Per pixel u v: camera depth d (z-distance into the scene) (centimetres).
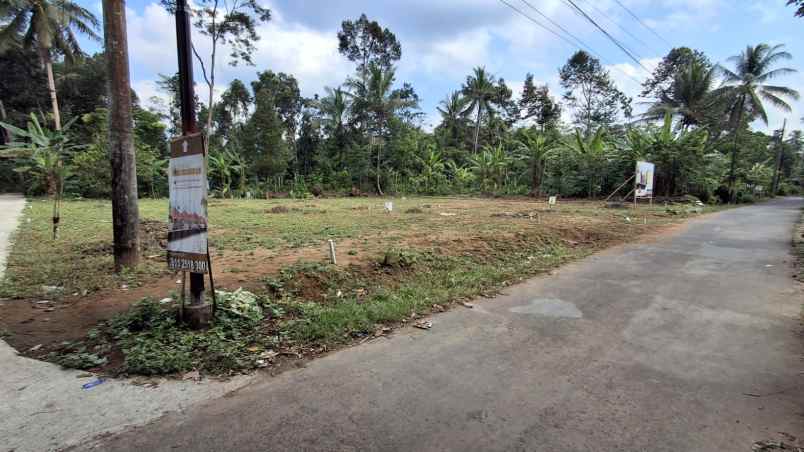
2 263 690
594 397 299
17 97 3266
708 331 428
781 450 239
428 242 841
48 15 2350
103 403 294
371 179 3412
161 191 2672
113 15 582
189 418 277
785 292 567
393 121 3369
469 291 561
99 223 1202
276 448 245
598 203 2277
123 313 444
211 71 2175
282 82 3850
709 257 813
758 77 2828
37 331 415
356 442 249
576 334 421
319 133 3741
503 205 2100
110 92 603
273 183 3238
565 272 689
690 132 2380
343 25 3781
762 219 1533
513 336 415
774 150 5131
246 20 2075
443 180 3531
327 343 393
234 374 336
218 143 3478
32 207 1722
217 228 1105
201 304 412
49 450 245
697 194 2548
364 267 628
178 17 395
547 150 2927
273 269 611
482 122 4553
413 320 461
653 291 577
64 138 971
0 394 304
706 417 273
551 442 248
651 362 356
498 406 288
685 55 4044
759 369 342
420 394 304
